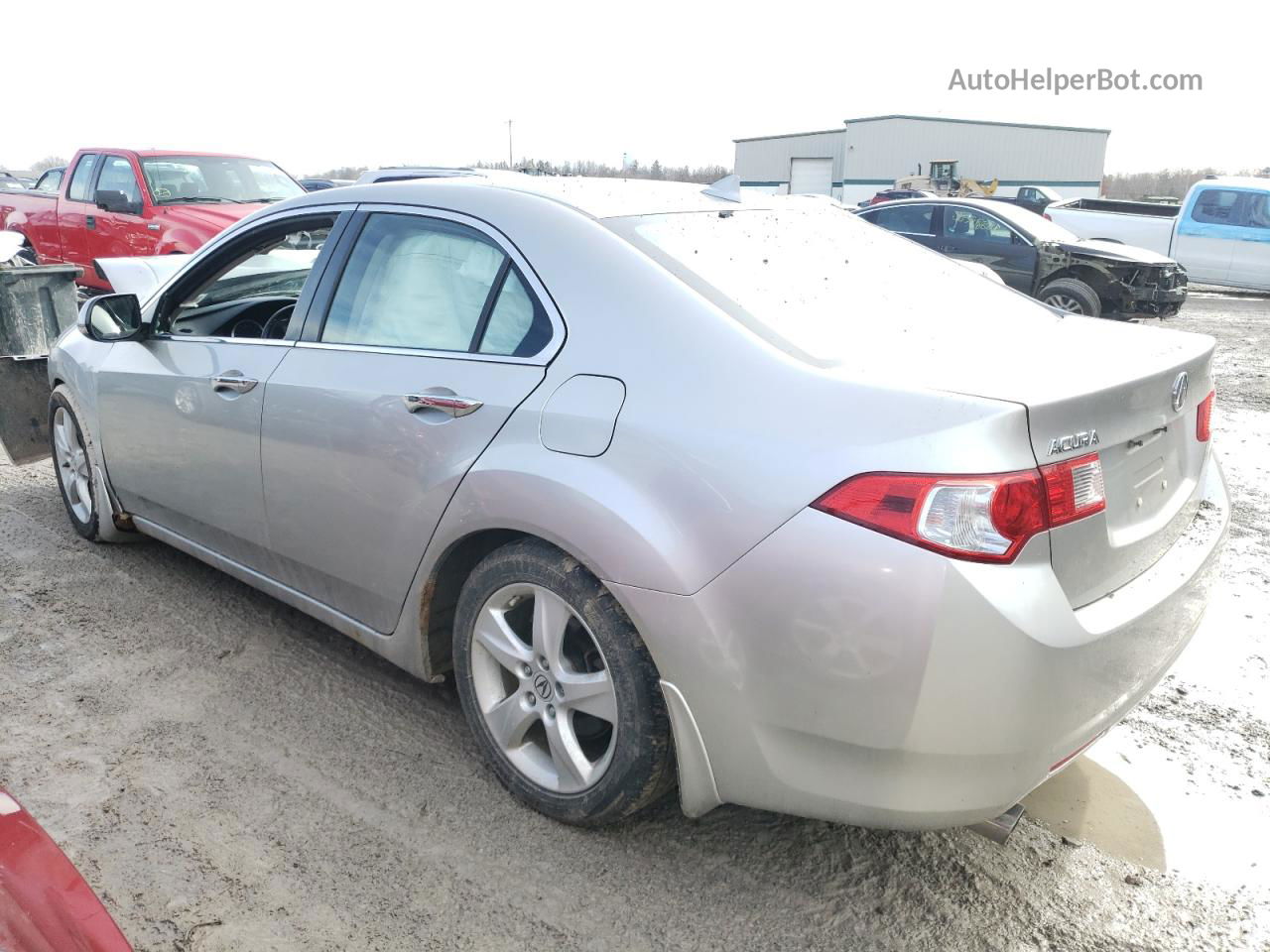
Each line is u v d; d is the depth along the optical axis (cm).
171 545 423
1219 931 228
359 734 300
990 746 191
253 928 220
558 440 235
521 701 260
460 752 293
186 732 298
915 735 192
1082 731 206
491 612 261
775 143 5762
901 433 194
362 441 280
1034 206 2964
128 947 143
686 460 214
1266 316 1473
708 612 210
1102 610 210
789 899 235
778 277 255
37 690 320
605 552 222
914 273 292
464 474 252
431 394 263
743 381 215
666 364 225
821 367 212
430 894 233
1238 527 515
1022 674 188
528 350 251
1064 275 1184
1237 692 340
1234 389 897
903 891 239
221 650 351
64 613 376
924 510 188
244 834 252
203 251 361
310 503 302
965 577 186
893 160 5062
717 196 305
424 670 288
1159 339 267
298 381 302
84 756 284
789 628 201
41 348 512
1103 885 243
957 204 1267
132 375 374
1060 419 196
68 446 443
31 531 465
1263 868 251
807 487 199
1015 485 188
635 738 231
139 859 241
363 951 215
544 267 253
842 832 260
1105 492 213
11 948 134
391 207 299
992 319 268
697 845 254
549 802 257
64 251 1077
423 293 282
